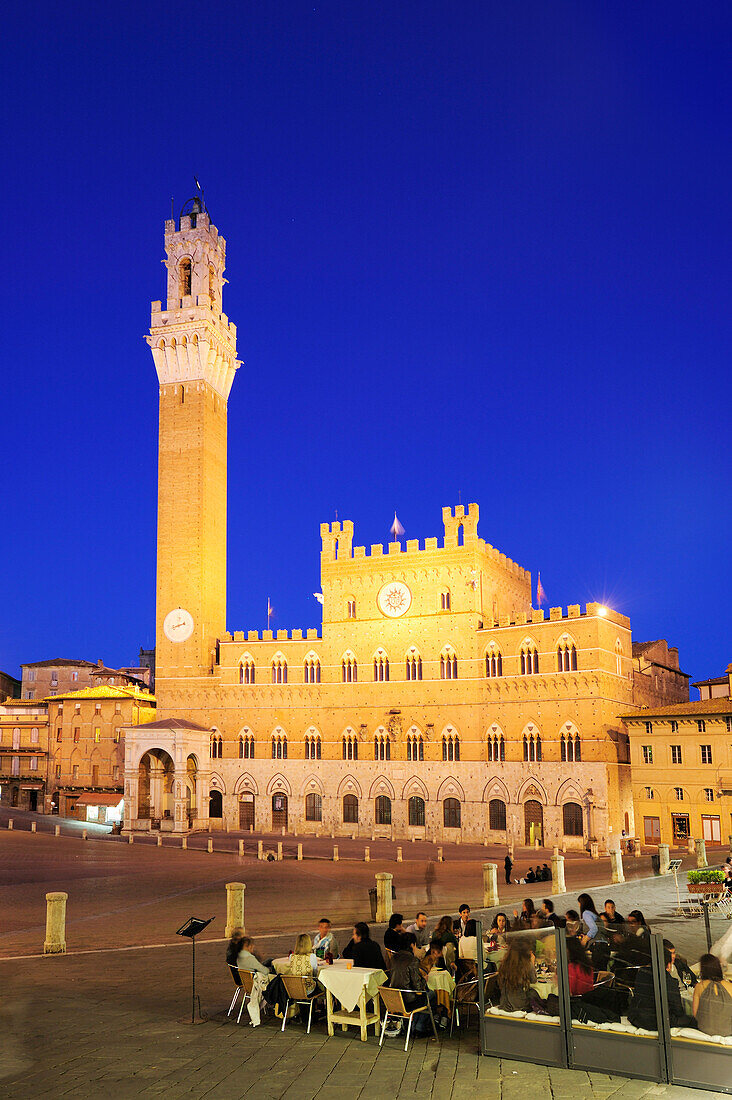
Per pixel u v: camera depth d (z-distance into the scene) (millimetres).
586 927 23828
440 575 110625
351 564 116938
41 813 132125
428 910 46562
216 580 128875
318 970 24188
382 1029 22578
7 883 64125
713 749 85625
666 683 119000
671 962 19953
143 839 101188
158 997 27375
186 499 126938
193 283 131125
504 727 103312
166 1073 20266
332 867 75250
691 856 72625
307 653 118312
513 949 21391
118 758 129625
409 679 110875
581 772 95938
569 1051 20312
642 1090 18672
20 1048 22234
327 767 114188
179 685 123812
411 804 108562
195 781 118562
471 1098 18469
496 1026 21281
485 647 106312
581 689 97688
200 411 128000
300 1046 22219
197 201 135375
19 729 139875
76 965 32469
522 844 99562
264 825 116875
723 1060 18562
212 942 36531
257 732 119312
